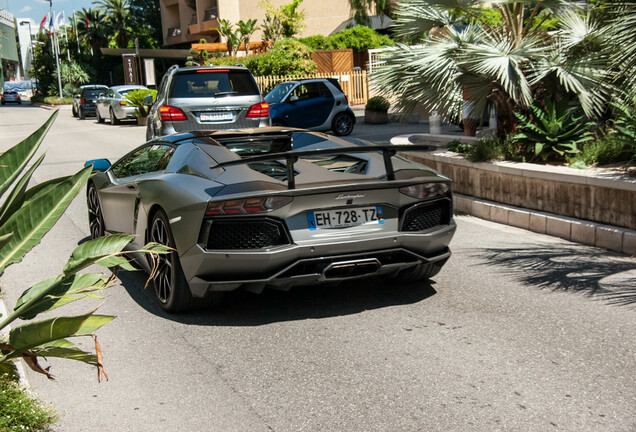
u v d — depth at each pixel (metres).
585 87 7.25
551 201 6.56
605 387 3.09
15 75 107.56
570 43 7.75
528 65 7.77
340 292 4.71
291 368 3.39
